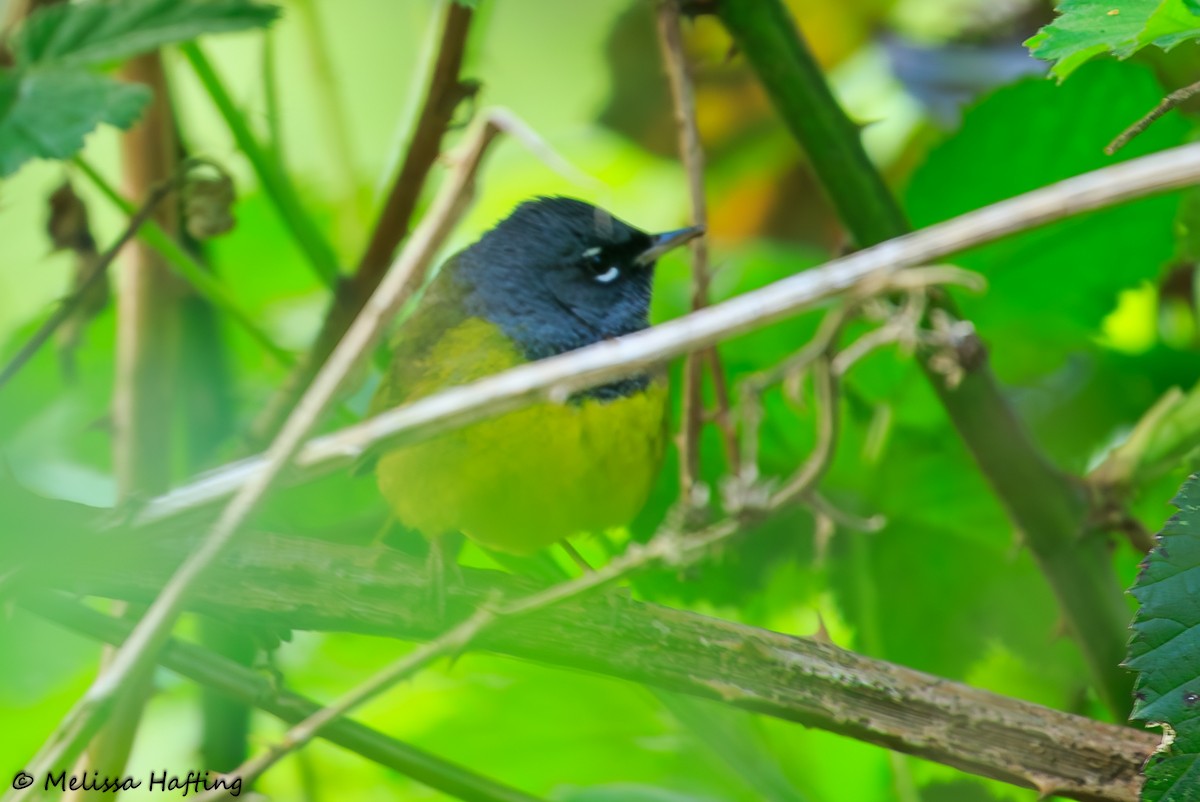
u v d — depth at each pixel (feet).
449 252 45.52
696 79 46.39
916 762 34.91
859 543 37.40
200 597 25.76
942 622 37.96
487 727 36.83
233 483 19.66
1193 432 30.25
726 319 17.06
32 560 23.25
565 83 48.01
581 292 35.68
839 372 23.58
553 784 36.99
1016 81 36.50
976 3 44.96
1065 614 30.91
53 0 32.48
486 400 18.06
